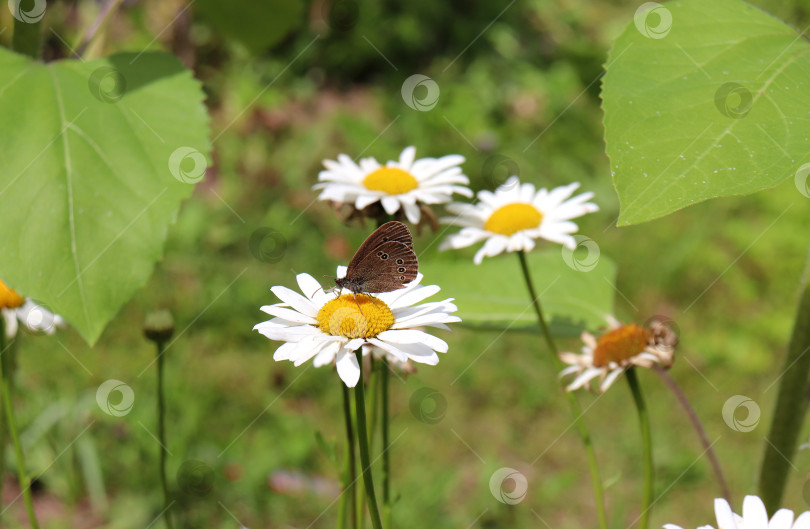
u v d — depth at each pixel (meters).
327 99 1.84
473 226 0.65
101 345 1.19
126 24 1.71
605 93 0.49
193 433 1.05
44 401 1.01
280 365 1.21
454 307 0.51
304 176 1.59
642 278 1.43
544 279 0.66
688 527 0.97
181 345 1.23
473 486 1.05
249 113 1.66
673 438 1.12
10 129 0.53
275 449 1.07
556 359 0.61
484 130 1.76
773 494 0.58
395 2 1.99
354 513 0.56
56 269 0.51
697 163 0.47
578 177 1.67
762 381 1.24
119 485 0.98
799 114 0.48
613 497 1.03
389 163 0.65
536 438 1.14
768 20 0.51
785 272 1.42
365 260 0.52
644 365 0.58
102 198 0.52
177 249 1.38
